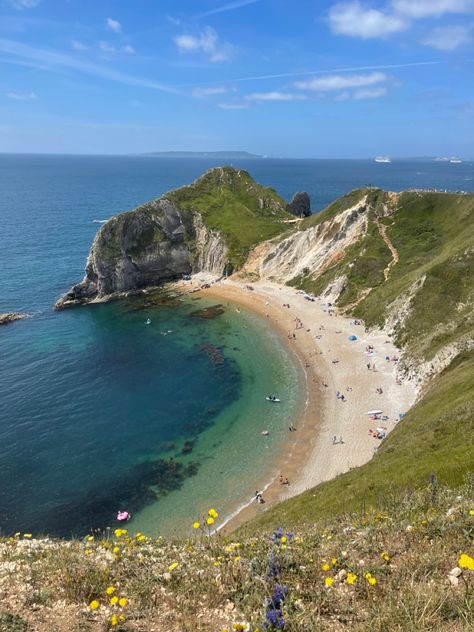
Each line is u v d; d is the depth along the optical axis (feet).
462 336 182.91
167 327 294.25
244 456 162.61
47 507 140.97
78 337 278.87
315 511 91.15
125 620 27.61
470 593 24.13
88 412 195.83
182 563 35.04
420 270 262.06
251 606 27.25
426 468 85.10
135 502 142.61
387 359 219.00
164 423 186.91
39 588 32.19
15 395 208.95
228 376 225.35
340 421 177.27
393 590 26.68
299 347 249.55
